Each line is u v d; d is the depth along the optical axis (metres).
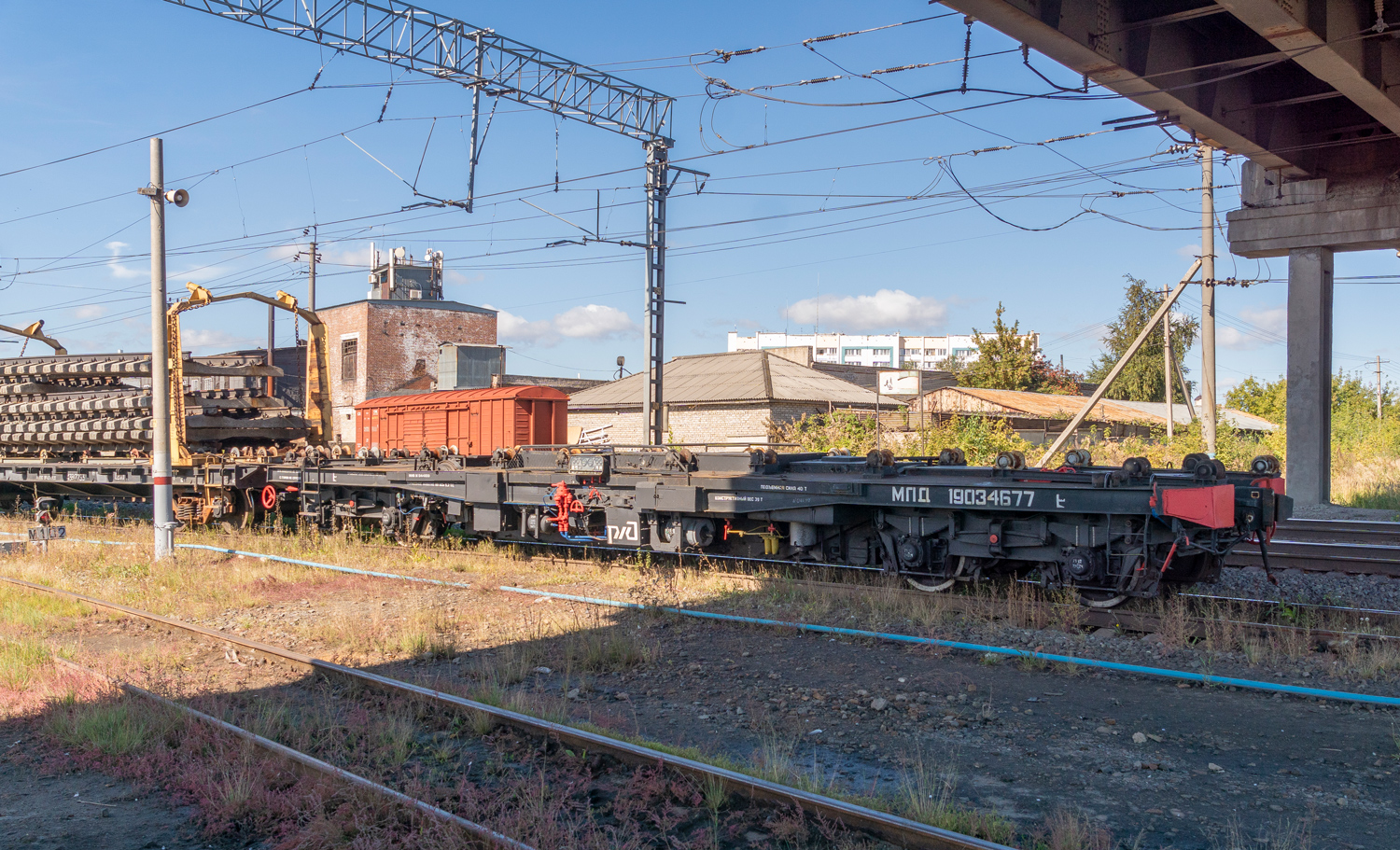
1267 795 5.41
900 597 10.20
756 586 11.37
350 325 46.31
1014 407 37.62
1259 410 62.12
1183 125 15.12
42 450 22.95
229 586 12.52
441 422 18.89
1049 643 8.62
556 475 13.81
